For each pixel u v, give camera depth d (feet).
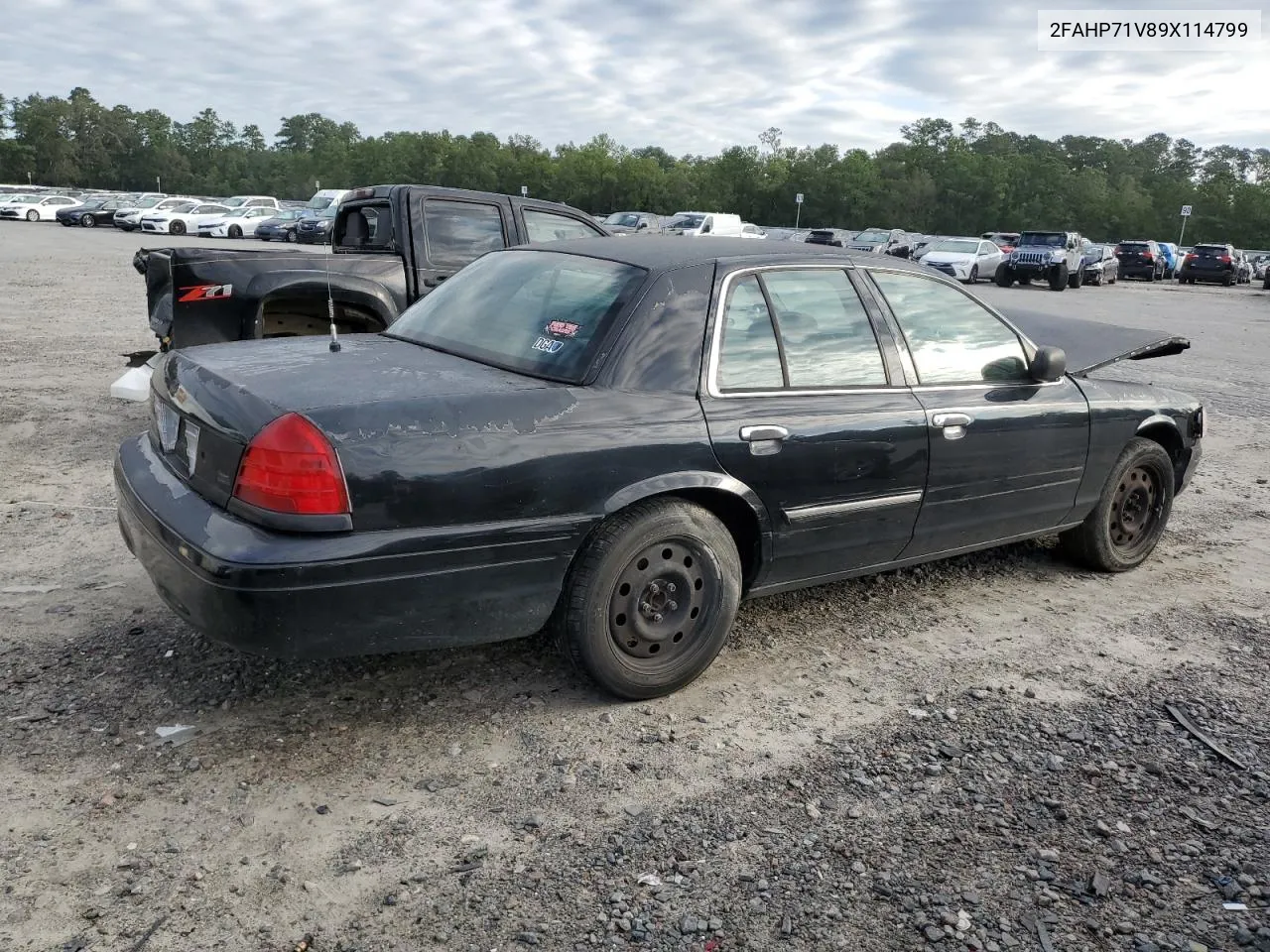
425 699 11.37
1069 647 13.82
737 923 7.99
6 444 21.89
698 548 11.44
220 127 489.67
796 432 11.91
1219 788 10.33
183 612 9.80
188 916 7.78
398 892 8.19
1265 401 35.73
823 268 13.05
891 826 9.39
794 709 11.60
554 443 10.27
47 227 139.64
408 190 23.41
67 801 9.13
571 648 11.00
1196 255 134.51
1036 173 306.96
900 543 13.57
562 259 12.95
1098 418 15.62
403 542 9.50
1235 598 16.10
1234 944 8.03
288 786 9.55
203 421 10.05
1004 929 8.08
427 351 12.19
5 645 12.12
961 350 14.24
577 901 8.16
